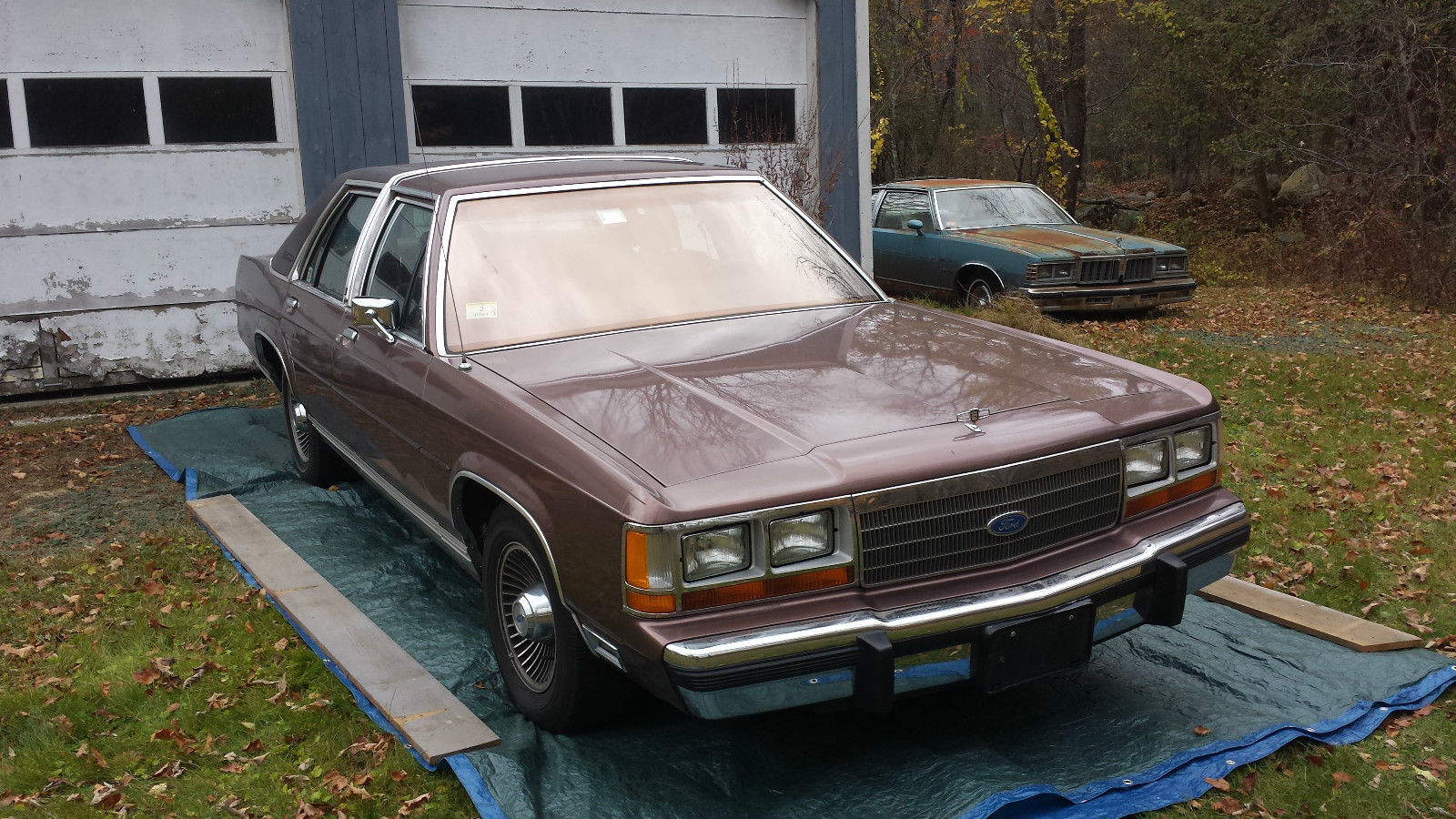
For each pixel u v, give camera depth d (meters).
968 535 2.84
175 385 8.38
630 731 3.27
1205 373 8.59
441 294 3.77
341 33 8.20
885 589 2.78
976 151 24.50
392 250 4.29
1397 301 12.88
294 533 5.05
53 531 5.30
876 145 20.73
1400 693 3.46
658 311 3.85
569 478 2.85
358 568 4.64
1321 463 6.12
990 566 2.89
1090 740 3.22
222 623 4.21
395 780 3.11
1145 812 2.88
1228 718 3.32
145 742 3.42
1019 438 2.90
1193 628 3.97
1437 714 3.39
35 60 7.49
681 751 3.15
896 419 2.98
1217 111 21.78
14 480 6.11
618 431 2.94
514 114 8.95
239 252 8.30
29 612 4.40
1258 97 20.27
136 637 4.14
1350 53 15.95
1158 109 23.53
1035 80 22.33
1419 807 2.94
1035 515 2.93
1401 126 14.36
